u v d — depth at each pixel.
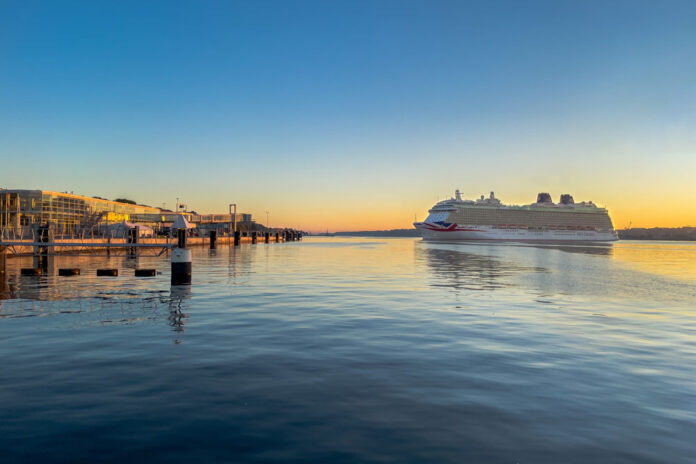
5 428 5.74
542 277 28.41
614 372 8.27
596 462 5.04
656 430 5.84
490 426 5.92
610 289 22.14
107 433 5.64
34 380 7.55
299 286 22.44
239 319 13.34
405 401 6.77
